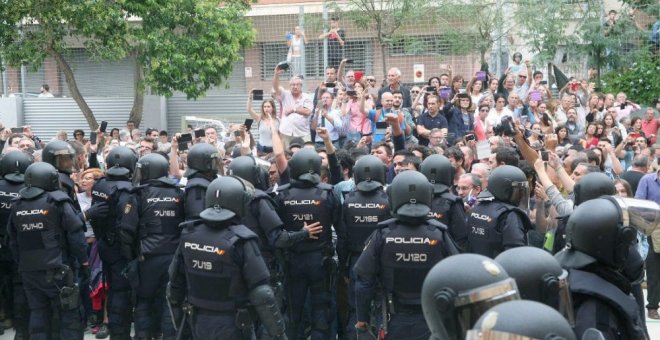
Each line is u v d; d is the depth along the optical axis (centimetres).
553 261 556
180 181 1526
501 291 447
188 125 2773
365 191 1227
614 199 645
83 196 1553
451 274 454
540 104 2225
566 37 2952
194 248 973
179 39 3152
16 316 1392
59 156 1350
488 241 1084
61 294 1256
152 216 1247
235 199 977
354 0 2728
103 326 1503
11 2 3000
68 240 1263
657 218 641
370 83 2248
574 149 1647
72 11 3031
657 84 2934
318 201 1254
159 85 3152
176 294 1018
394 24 2720
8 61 3164
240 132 1731
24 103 3428
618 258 630
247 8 3281
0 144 2273
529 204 1264
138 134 2452
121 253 1281
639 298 700
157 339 1327
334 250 1297
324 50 2608
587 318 604
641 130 2492
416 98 2156
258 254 971
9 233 1284
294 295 1275
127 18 3238
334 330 1295
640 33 3016
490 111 2086
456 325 454
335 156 1440
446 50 2723
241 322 970
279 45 3147
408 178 992
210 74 3200
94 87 3531
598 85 2988
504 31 2822
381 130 1883
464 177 1347
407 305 984
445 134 1853
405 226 985
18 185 1407
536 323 366
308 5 3184
